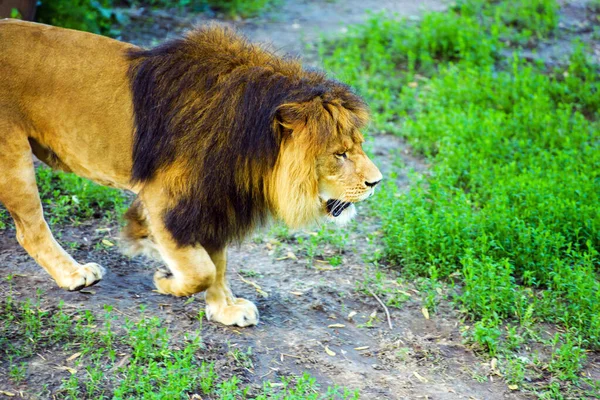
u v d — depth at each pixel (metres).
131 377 7.32
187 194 7.66
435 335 8.95
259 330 8.59
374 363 8.34
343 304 9.38
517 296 9.41
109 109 7.84
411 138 14.10
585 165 12.65
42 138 8.15
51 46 7.89
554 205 11.28
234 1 19.80
